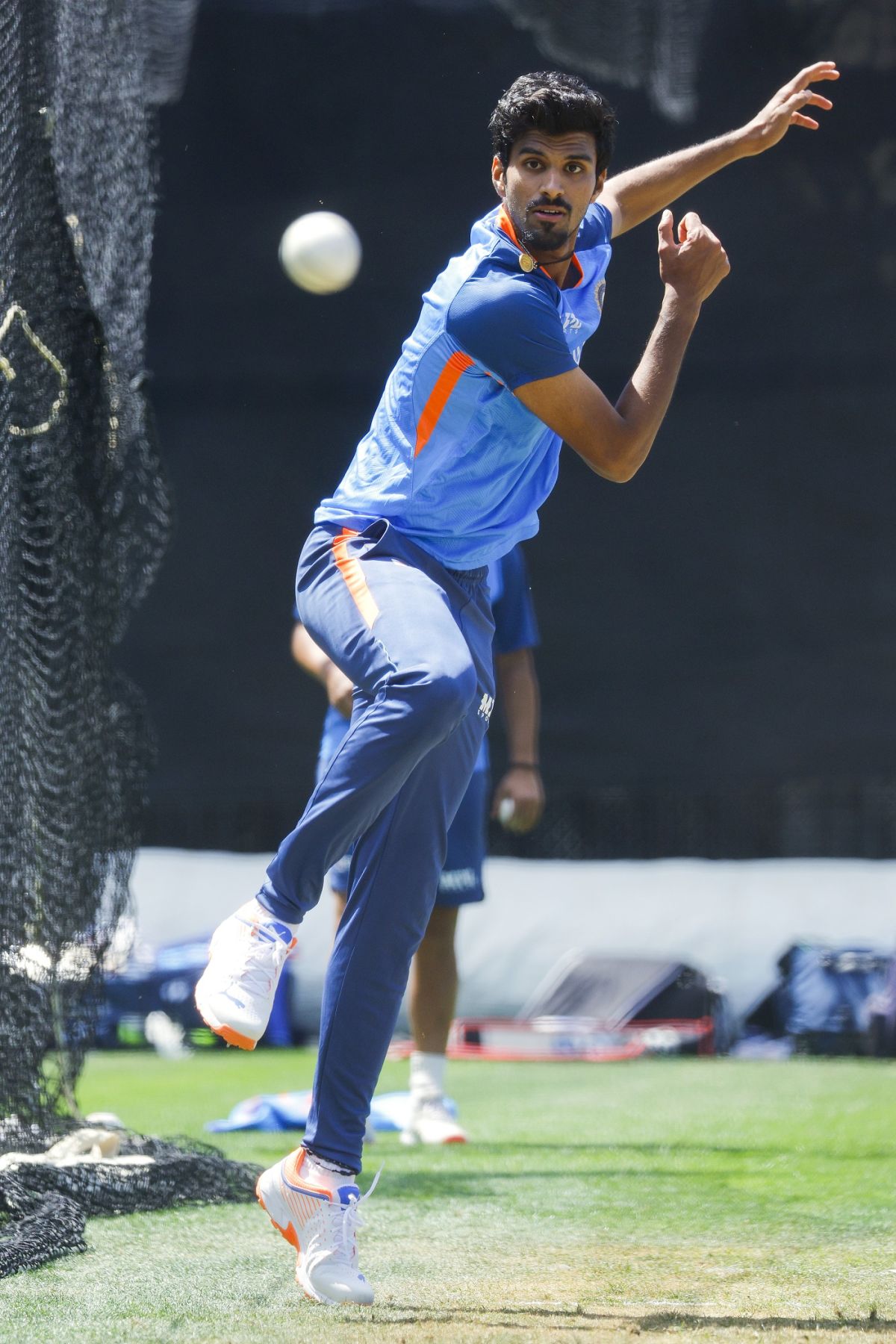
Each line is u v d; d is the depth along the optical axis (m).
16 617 10.69
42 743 11.03
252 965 7.41
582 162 7.56
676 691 31.28
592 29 29.20
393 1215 9.58
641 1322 6.71
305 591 7.96
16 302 10.78
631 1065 23.39
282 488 33.44
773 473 31.42
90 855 11.74
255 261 33.84
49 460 11.30
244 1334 6.51
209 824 32.34
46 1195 9.34
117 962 12.28
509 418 7.77
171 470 33.53
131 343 12.76
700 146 9.66
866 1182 10.82
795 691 30.95
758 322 31.72
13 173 10.73
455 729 7.66
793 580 31.16
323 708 32.53
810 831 30.58
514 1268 7.97
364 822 7.25
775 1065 22.75
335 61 33.69
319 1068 7.35
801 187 31.75
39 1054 10.92
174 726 32.69
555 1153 12.62
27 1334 6.52
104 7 12.61
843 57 31.80
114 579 12.27
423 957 13.88
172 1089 18.94
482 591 8.30
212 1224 9.45
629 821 31.09
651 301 32.28
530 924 28.22
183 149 33.94
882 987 25.70
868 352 31.39
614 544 31.66
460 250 33.69
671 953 27.95
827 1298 7.21
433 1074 13.82
